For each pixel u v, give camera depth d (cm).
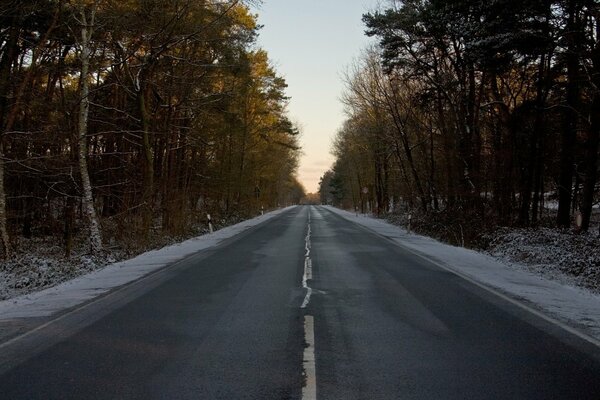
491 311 841
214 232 3064
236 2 2150
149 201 2295
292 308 855
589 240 1836
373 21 2989
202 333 694
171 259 1611
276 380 509
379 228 3325
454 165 3112
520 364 564
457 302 914
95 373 533
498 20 2050
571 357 591
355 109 4434
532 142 2447
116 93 2616
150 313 823
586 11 1848
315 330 707
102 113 2509
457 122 2923
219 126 3053
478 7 2103
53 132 2148
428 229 2980
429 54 3144
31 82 2148
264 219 4806
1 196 1855
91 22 1891
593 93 2006
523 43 2012
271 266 1412
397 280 1167
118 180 2727
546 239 1966
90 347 629
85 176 1925
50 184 2339
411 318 786
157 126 2717
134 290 1044
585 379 517
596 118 2012
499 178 2697
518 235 2086
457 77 3052
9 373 534
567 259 1573
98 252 1895
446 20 2544
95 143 2739
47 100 2238
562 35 1936
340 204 11881
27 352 609
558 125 2844
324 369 543
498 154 2730
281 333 692
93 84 2759
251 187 5159
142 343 646
